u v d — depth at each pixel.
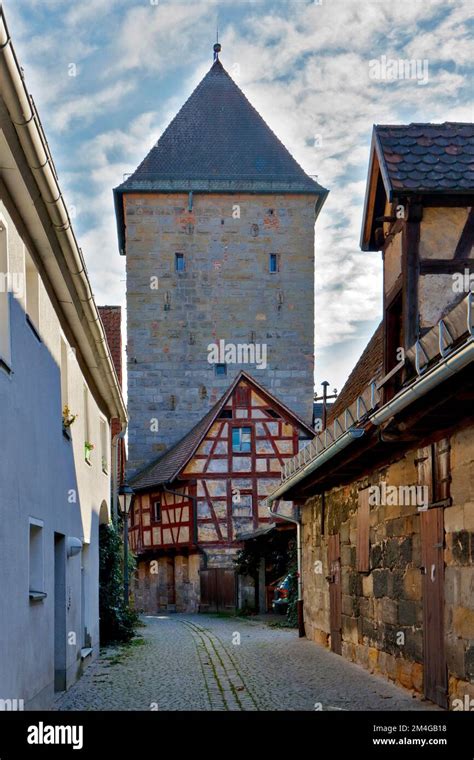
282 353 42.09
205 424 35.44
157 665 13.80
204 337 41.91
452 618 8.58
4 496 6.88
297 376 42.06
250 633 20.47
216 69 45.75
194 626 23.52
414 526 10.08
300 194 42.62
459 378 7.02
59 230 8.24
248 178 42.34
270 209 42.62
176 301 41.94
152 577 36.44
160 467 37.50
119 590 18.31
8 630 6.98
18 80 5.77
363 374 15.79
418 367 7.55
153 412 41.34
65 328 11.01
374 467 11.93
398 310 10.66
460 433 8.36
